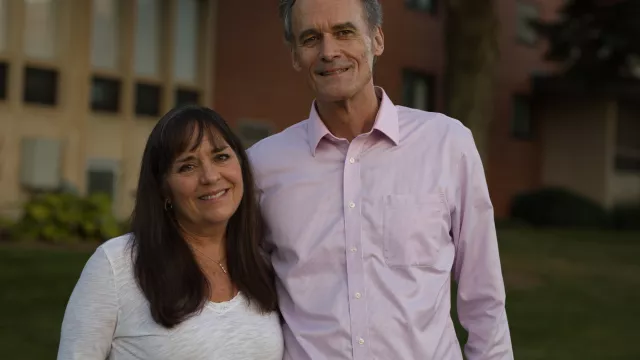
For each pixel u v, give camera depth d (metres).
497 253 2.81
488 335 2.82
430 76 18.81
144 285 2.48
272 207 2.81
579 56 18.73
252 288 2.67
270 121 14.12
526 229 17.97
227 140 2.67
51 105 10.90
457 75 11.40
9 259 7.96
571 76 19.28
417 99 18.59
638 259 12.73
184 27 12.88
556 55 18.95
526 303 8.55
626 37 17.98
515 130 20.98
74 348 2.44
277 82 14.23
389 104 2.79
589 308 8.52
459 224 2.80
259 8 13.91
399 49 17.66
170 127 2.59
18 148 10.38
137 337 2.47
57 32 10.95
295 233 2.75
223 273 2.70
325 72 2.71
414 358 2.61
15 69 10.36
